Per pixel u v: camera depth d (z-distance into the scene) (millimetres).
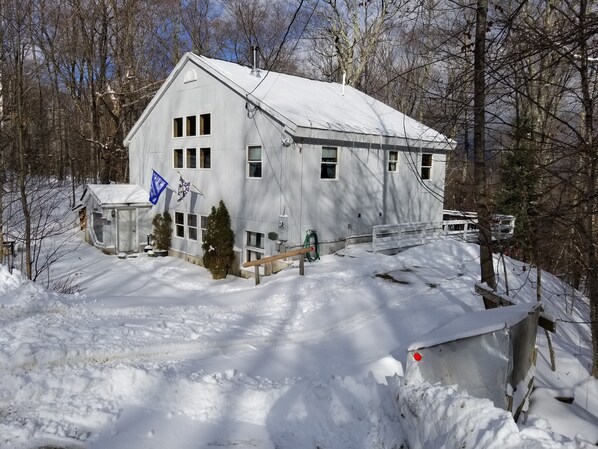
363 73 27375
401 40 15992
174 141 20734
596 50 5379
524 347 5746
